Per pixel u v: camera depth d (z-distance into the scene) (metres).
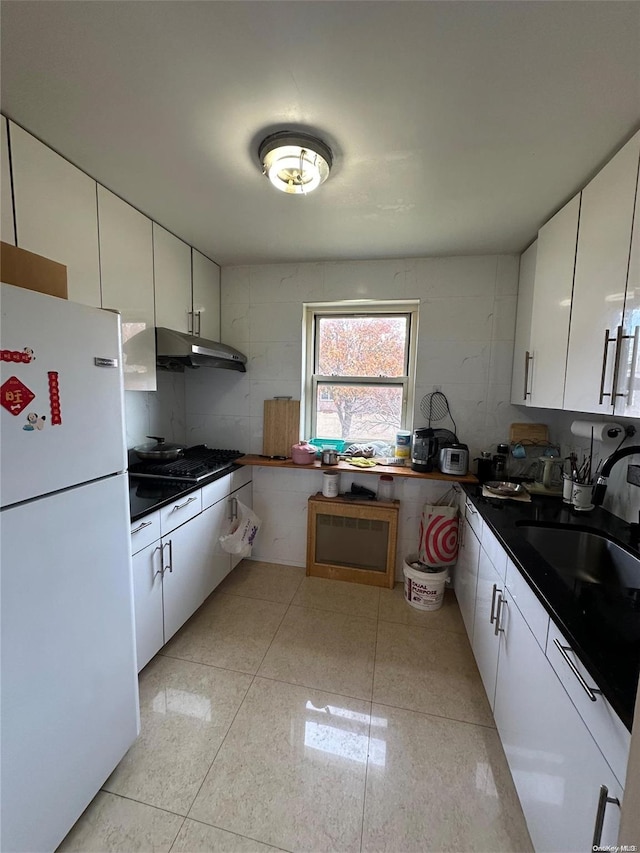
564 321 1.54
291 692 1.64
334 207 1.73
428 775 1.30
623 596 1.00
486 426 2.42
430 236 2.05
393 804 1.21
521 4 0.80
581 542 1.51
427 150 1.30
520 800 1.13
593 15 0.81
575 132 1.19
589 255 1.36
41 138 1.26
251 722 1.49
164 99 1.09
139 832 1.12
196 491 2.02
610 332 1.21
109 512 1.16
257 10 0.83
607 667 0.74
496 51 0.91
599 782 0.72
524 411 2.35
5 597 0.85
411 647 1.94
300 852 1.08
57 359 0.96
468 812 1.19
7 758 0.88
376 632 2.05
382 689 1.67
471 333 2.39
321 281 2.55
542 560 1.19
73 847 1.08
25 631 0.91
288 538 2.80
